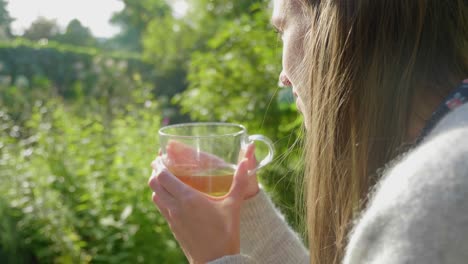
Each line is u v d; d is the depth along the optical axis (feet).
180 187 3.09
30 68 33.99
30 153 11.49
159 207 3.23
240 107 11.49
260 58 11.58
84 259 9.75
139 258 9.48
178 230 3.13
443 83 2.21
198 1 21.17
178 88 33.88
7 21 53.93
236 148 3.35
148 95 17.07
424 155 1.66
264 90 11.48
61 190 10.74
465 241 1.45
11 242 9.92
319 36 2.45
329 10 2.39
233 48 12.41
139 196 9.86
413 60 2.22
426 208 1.52
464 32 2.25
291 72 2.74
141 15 58.29
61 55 35.12
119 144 11.94
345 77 2.32
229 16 17.44
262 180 8.32
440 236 1.48
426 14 2.23
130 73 35.96
